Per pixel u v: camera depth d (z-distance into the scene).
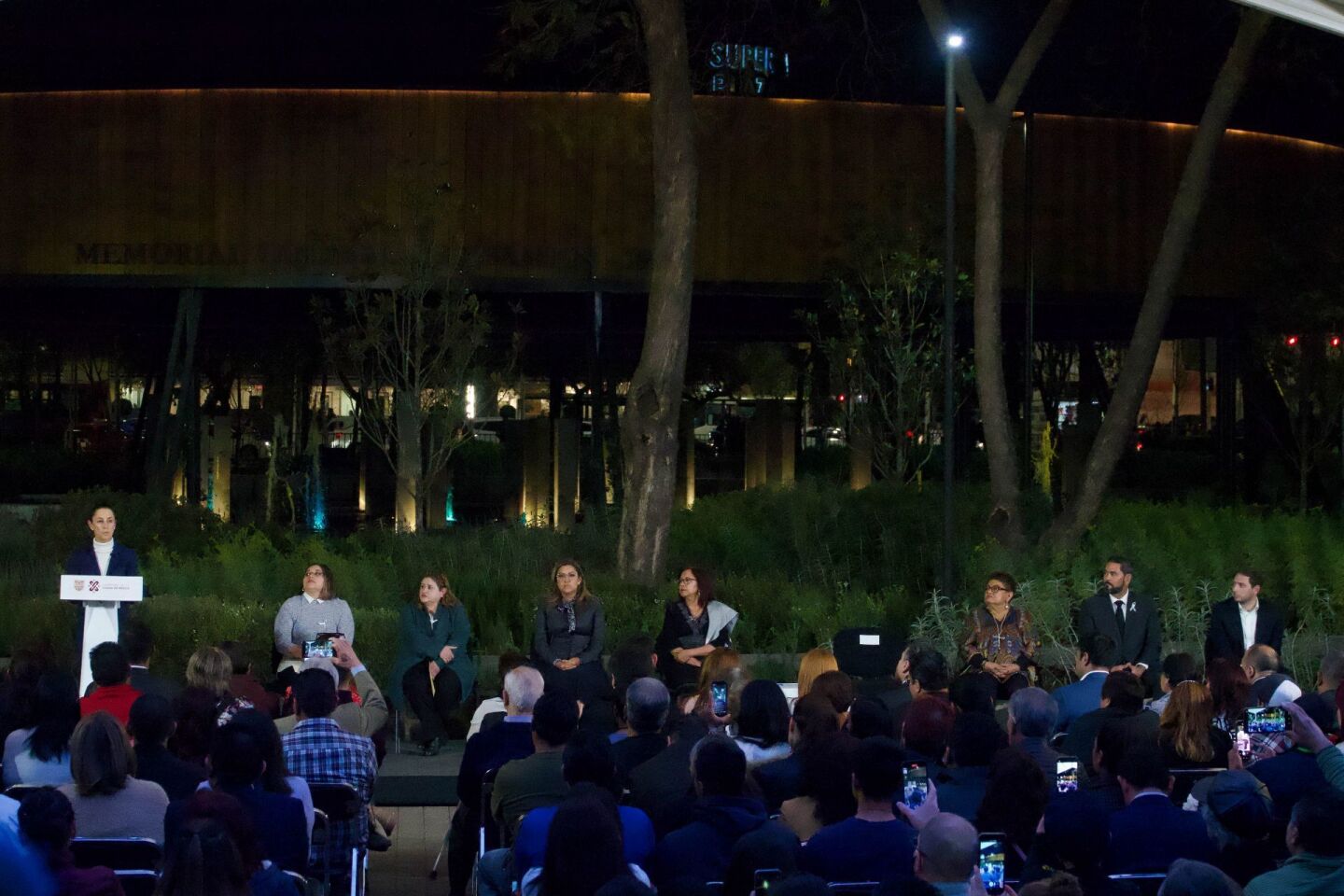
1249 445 30.45
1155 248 27.30
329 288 26.00
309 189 25.72
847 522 19.16
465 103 25.78
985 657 11.63
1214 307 27.91
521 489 27.39
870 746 5.46
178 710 7.29
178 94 25.72
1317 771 6.77
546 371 33.56
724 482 32.16
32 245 25.81
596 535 19.31
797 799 6.18
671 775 6.76
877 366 25.38
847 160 26.23
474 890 6.94
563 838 4.48
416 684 11.82
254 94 25.70
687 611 11.95
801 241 26.20
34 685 7.95
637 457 16.34
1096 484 17.53
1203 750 7.55
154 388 32.00
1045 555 16.91
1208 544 17.11
